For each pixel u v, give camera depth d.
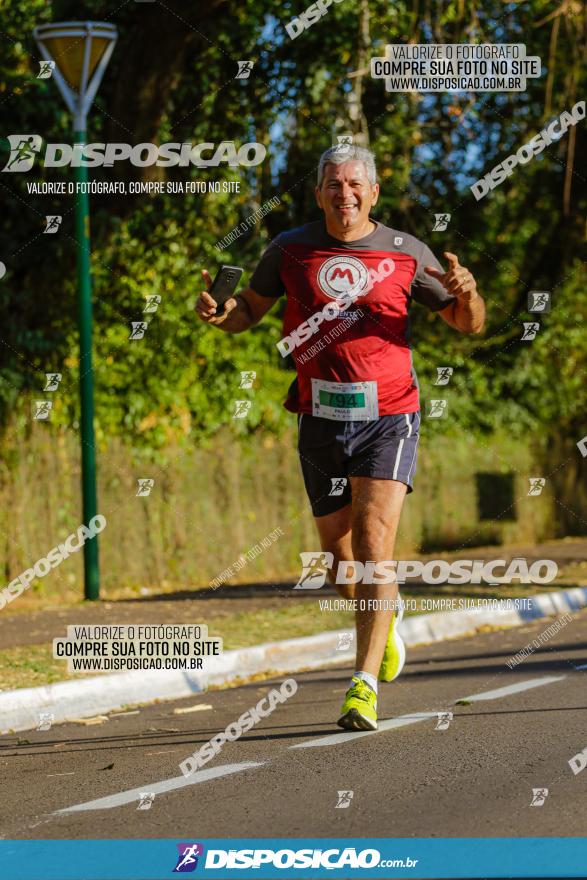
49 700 15.50
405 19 33.88
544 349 45.81
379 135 38.41
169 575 27.91
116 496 26.72
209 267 31.97
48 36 22.88
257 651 18.91
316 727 13.29
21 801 10.48
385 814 9.40
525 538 43.72
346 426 12.88
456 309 13.03
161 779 11.06
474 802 9.66
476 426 41.88
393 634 13.88
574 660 18.09
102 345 27.98
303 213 36.16
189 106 33.25
